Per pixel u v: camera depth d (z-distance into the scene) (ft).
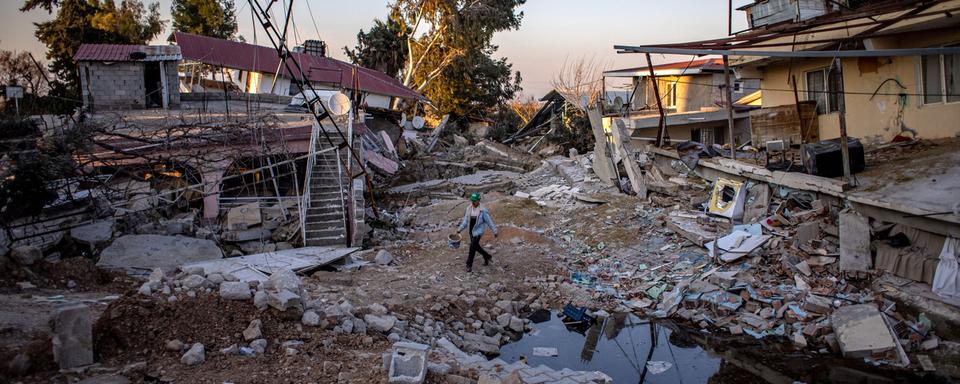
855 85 49.47
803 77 55.06
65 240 36.86
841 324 30.60
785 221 41.01
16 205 34.68
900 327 29.84
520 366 26.40
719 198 48.26
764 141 54.85
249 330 22.74
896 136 45.68
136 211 41.70
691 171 57.47
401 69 165.99
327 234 46.44
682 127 81.71
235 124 49.08
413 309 31.78
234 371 20.10
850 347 29.17
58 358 18.94
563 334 33.42
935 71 43.29
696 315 35.01
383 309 29.37
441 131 126.62
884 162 41.16
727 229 44.29
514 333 33.45
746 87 102.06
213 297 24.16
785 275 36.19
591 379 25.43
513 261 43.68
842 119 37.96
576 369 28.63
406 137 109.70
